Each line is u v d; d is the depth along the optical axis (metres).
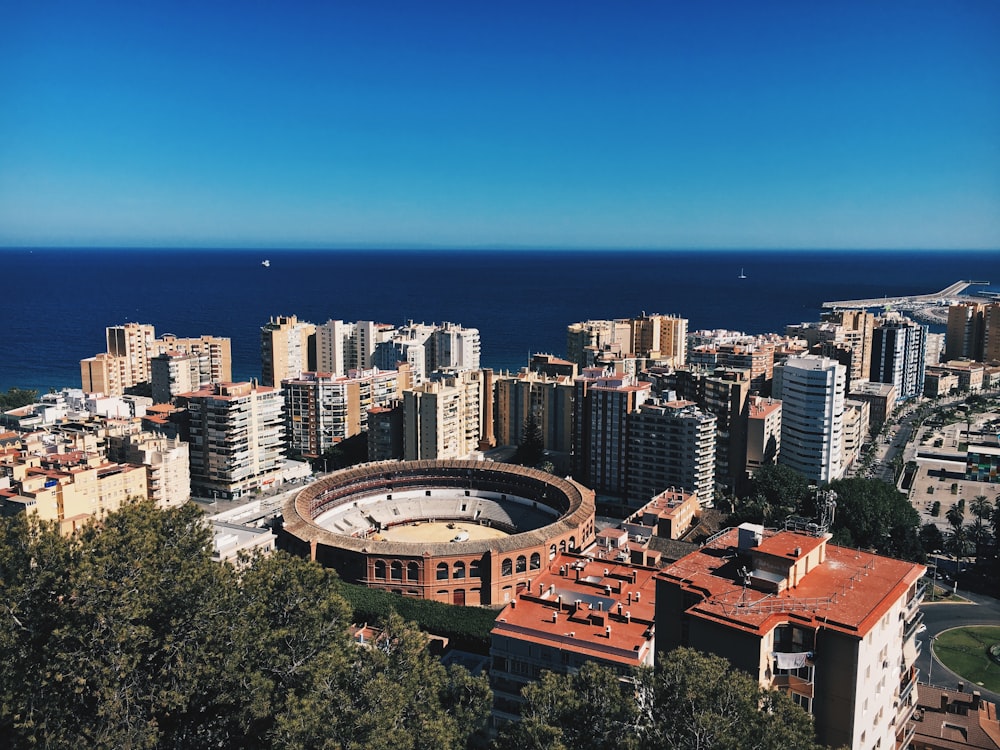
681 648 74.06
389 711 74.62
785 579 88.56
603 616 121.31
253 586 84.62
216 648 78.06
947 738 116.38
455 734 80.12
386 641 92.06
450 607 179.12
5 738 72.25
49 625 76.81
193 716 79.44
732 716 66.06
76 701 75.44
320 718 72.69
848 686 80.31
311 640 83.06
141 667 78.62
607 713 71.94
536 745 67.88
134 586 77.69
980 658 172.62
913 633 98.62
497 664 122.00
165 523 90.88
